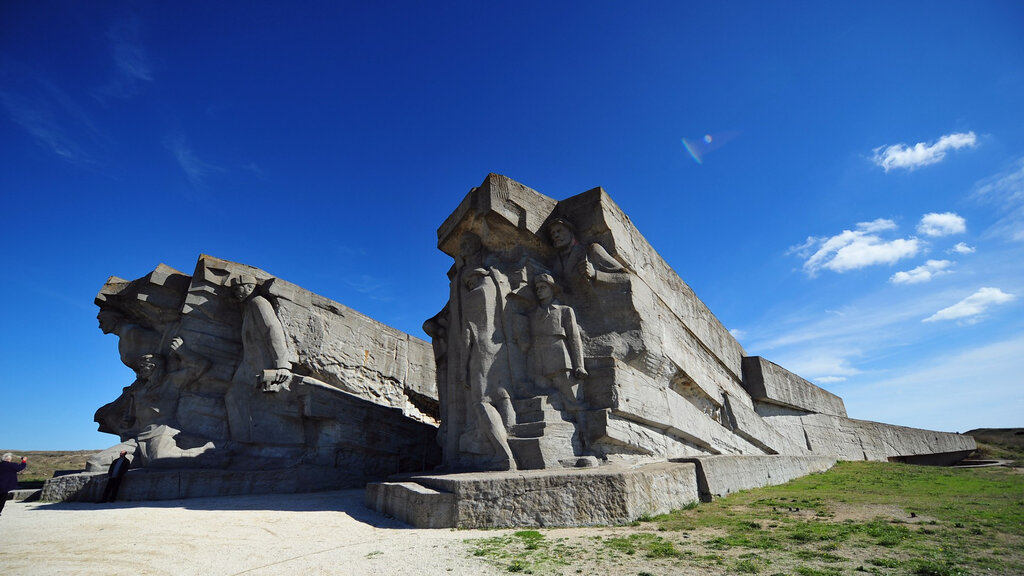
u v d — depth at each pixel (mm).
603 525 7711
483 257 13664
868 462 21344
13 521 9492
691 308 17547
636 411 11688
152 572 5711
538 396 11445
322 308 17797
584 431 11070
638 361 12383
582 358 11828
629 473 8234
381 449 17375
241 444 15680
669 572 5227
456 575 5352
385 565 5789
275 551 6633
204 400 16141
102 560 6246
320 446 15945
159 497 13328
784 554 5812
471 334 12383
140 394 16625
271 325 16078
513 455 10773
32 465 25094
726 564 5441
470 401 12070
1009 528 6828
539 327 12234
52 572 5734
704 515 8422
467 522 7988
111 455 14500
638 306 12547
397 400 19766
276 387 15516
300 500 12242
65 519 9602
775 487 12797
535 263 13164
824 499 9930
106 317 18516
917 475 14766
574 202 13867
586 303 12789
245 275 16922
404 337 20766
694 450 14141
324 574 5535
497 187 13203
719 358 19156
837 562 5449
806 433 24328
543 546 6430
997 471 15547
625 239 13875
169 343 16969
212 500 12656
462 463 11727
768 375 22359
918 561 5363
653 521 7949
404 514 8836
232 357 17016
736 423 17594
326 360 17266
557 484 8125
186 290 17906
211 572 5691
